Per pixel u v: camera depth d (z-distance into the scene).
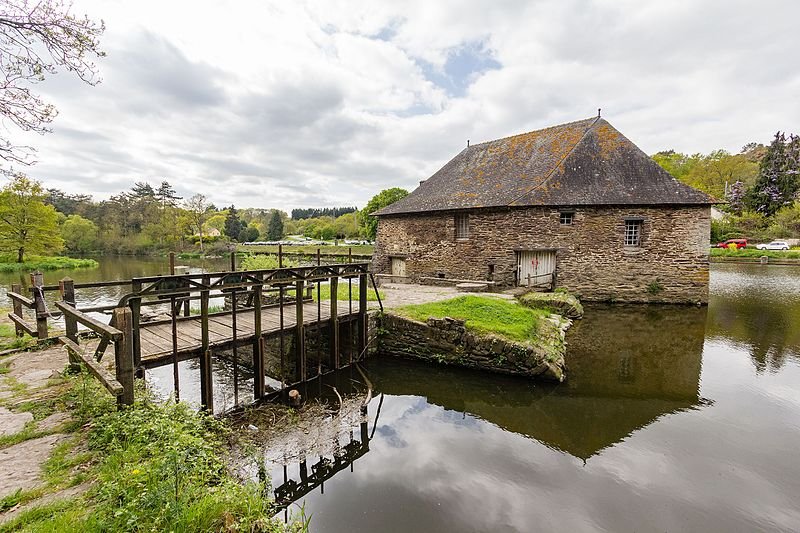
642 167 15.30
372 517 4.06
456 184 18.92
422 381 7.87
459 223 17.33
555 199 15.11
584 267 15.08
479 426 6.09
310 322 7.64
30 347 6.24
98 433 3.51
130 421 3.43
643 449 5.35
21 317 7.01
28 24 6.16
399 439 5.71
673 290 14.63
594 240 14.98
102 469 2.95
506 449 5.41
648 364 8.45
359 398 7.04
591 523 3.98
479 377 7.88
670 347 9.56
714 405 6.61
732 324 11.67
